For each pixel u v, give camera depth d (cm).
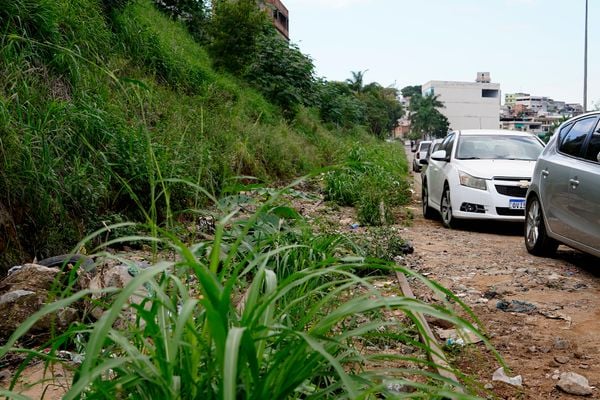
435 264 805
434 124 13388
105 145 860
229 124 1666
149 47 1575
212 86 1817
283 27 6316
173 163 930
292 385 219
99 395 216
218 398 212
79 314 485
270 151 1822
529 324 543
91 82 1016
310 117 3183
